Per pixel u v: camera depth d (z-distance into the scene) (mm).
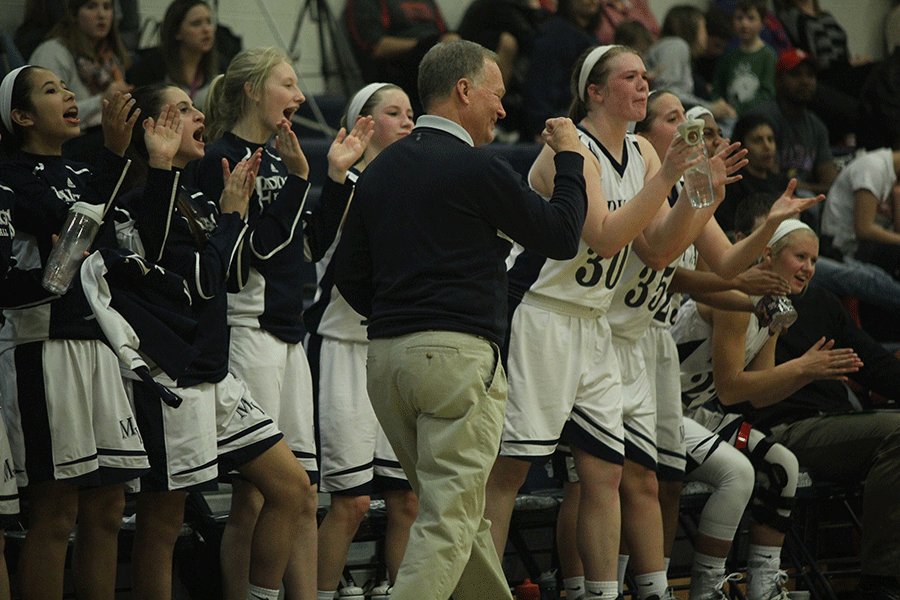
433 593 6641
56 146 7953
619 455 8805
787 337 11570
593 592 8781
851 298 14750
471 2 19547
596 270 8766
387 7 18031
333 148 8844
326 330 9516
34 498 7555
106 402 7590
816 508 11398
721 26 20516
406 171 7031
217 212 8516
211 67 14492
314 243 8922
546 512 10383
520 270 8898
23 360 7445
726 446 10258
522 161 15148
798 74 17422
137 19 16156
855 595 10750
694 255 10516
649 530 9336
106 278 7395
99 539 7871
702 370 10719
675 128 10031
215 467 7961
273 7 18203
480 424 6859
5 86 7789
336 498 9250
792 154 17453
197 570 9391
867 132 18250
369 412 9312
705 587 10188
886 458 10562
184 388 7836
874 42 25156
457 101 7270
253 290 8688
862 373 11867
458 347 6773
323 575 9180
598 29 18875
